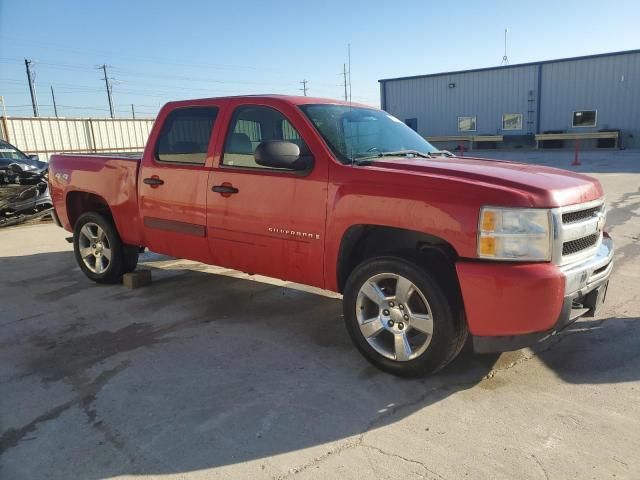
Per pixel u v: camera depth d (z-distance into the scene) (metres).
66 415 3.14
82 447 2.82
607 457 2.66
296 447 2.80
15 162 11.45
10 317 4.84
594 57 29.19
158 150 4.90
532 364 3.71
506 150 31.77
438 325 3.28
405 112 36.38
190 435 2.92
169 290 5.59
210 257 4.61
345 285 3.78
